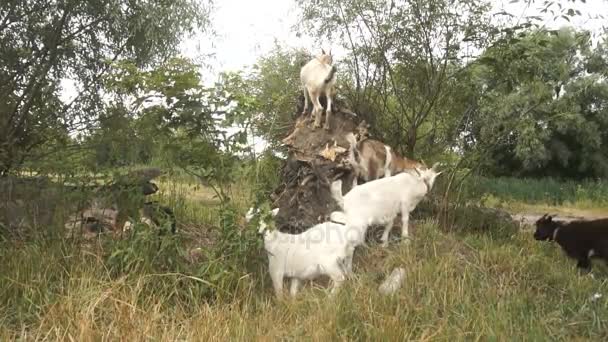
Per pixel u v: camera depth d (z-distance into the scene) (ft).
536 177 65.51
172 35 20.13
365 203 18.34
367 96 26.58
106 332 11.91
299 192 19.39
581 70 35.47
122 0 19.38
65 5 18.92
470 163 24.43
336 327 12.59
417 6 24.68
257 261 15.85
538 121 25.44
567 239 19.71
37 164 16.79
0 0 18.60
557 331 13.78
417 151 26.18
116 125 16.98
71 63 20.01
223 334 12.21
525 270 17.85
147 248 14.87
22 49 18.76
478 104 24.97
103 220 17.21
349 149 20.53
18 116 18.76
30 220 16.25
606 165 64.90
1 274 13.94
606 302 15.06
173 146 16.20
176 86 15.53
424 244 18.98
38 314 12.70
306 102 22.34
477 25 24.25
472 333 12.89
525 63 23.31
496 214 23.99
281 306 14.16
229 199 16.40
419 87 25.96
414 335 12.87
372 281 15.52
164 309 13.62
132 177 16.46
